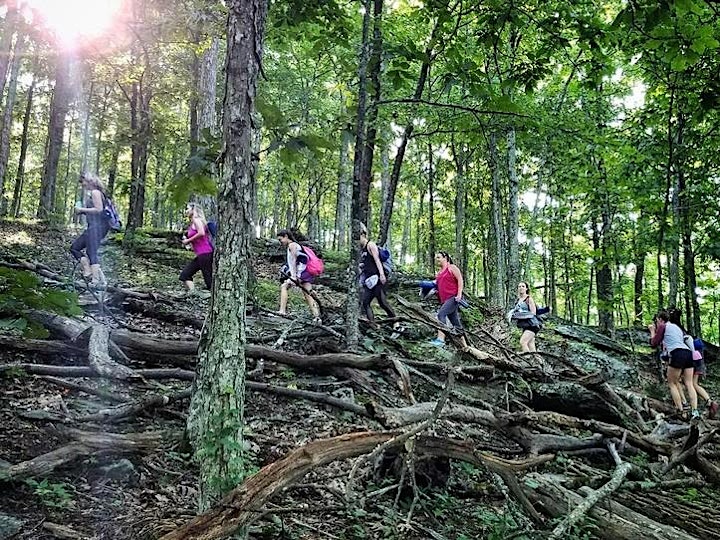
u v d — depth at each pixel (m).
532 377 8.05
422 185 25.16
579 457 6.07
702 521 4.72
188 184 4.36
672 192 12.47
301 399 6.04
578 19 6.23
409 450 4.02
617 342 15.98
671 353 9.07
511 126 7.70
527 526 4.23
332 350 7.64
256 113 4.66
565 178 13.02
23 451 3.91
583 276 26.42
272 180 26.88
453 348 9.04
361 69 7.59
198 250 9.53
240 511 3.03
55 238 14.77
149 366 6.25
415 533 4.00
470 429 6.05
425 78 8.27
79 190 29.03
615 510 4.43
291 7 7.31
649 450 6.20
